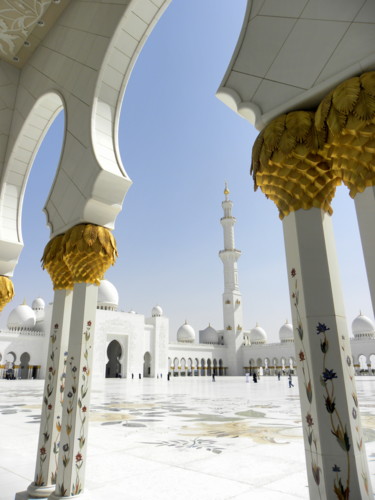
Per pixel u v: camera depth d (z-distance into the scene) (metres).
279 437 4.67
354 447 1.41
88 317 2.90
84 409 2.73
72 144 3.37
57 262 3.24
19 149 4.34
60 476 2.58
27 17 3.83
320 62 1.73
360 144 1.54
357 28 1.63
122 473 3.10
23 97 4.34
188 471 3.15
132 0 3.00
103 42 3.21
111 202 3.10
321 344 1.56
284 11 1.90
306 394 1.57
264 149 1.85
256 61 1.97
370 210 1.52
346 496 1.37
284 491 2.62
